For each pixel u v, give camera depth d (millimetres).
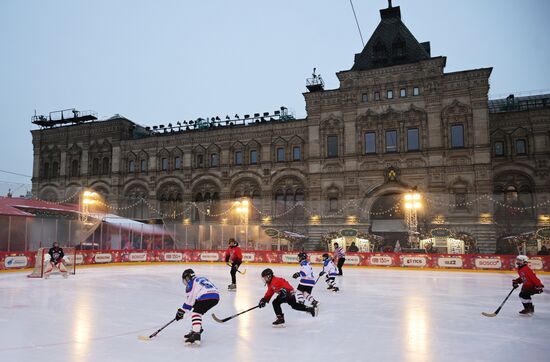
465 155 45594
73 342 10539
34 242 36000
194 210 54000
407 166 47375
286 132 53625
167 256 41250
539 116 45312
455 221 44719
